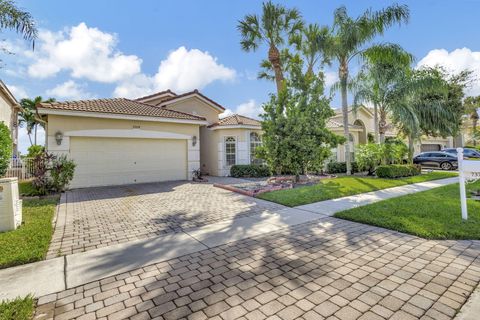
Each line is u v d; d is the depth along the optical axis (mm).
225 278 3398
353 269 3570
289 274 3469
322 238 4875
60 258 4172
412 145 17797
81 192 10625
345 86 15492
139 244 4777
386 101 16312
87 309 2791
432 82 15219
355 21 14062
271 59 16953
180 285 3244
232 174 17016
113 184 12586
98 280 3426
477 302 2742
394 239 4746
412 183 12312
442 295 2889
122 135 12719
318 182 12602
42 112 10766
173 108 18594
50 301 2955
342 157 20484
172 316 2633
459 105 22156
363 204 7707
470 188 10164
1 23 7789
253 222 6105
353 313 2617
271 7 16219
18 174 11781
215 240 4906
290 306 2758
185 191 10859
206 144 19016
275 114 11641
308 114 11469
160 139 14023
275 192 9773
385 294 2939
